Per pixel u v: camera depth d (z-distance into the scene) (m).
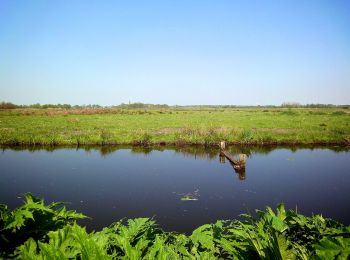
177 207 10.23
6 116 57.56
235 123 42.31
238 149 24.00
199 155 21.27
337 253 1.57
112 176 14.76
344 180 14.21
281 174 15.49
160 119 51.31
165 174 15.27
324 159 19.78
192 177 14.73
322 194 11.91
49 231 2.11
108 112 72.38
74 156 20.36
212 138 26.16
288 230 2.53
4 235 2.11
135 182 13.66
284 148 24.58
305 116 61.88
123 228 2.54
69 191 12.11
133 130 32.09
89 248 1.50
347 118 54.06
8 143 24.80
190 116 62.34
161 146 25.12
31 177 14.37
